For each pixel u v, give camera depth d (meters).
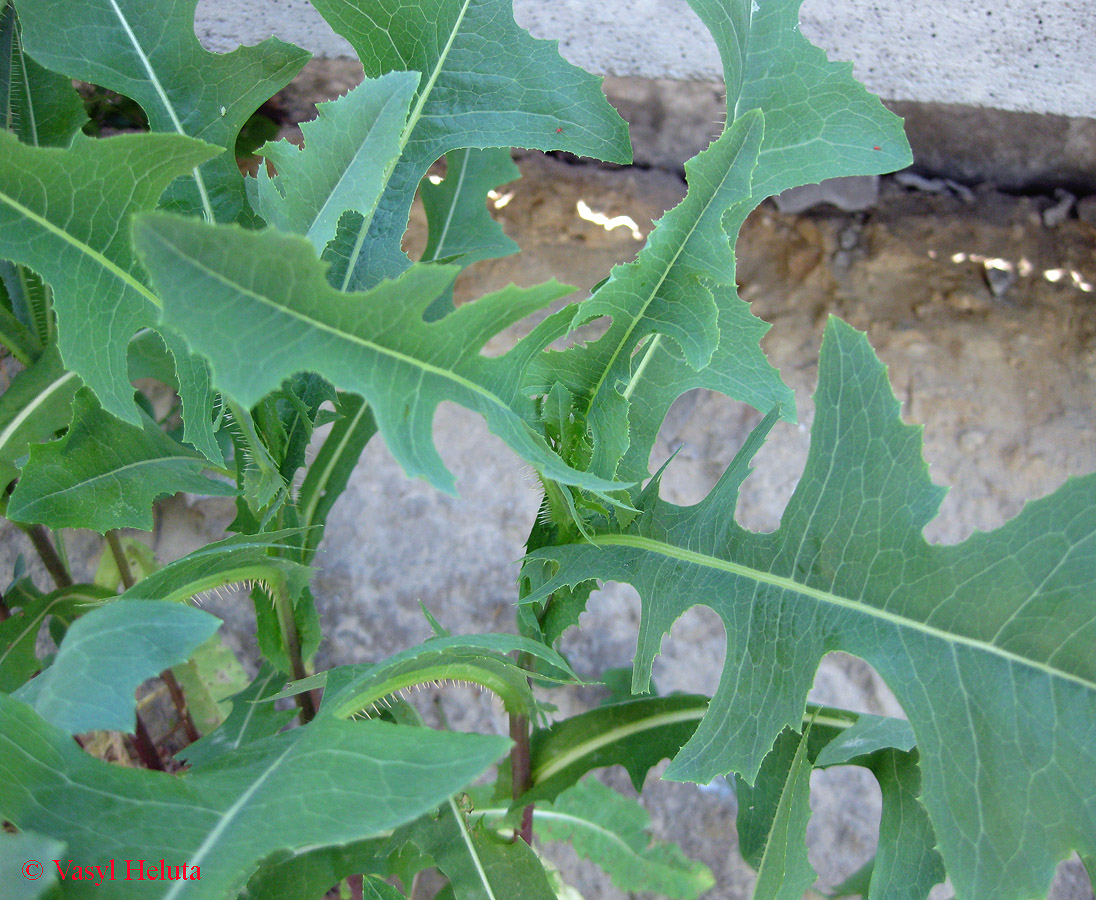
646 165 0.78
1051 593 0.26
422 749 0.21
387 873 0.41
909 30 0.61
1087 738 0.26
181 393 0.29
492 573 0.63
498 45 0.35
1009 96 0.66
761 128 0.27
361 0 0.34
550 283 0.23
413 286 0.21
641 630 0.31
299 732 0.27
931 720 0.27
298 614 0.37
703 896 0.57
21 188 0.24
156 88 0.33
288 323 0.20
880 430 0.28
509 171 0.47
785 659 0.29
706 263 0.29
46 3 0.32
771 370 0.33
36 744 0.21
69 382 0.38
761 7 0.34
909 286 0.73
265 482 0.32
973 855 0.26
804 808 0.30
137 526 0.33
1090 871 0.26
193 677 0.55
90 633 0.22
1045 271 0.74
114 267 0.26
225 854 0.21
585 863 0.59
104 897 0.20
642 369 0.35
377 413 0.21
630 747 0.39
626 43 0.65
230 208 0.35
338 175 0.29
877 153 0.34
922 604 0.28
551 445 0.32
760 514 0.65
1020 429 0.67
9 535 0.54
